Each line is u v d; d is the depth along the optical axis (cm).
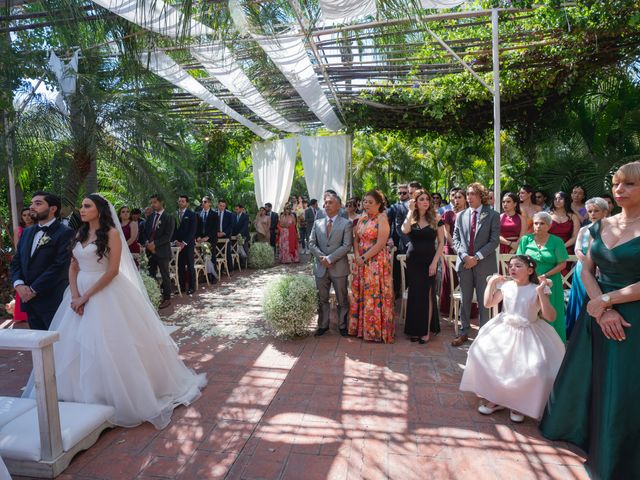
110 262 319
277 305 476
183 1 339
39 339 242
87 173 633
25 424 269
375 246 474
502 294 335
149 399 309
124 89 695
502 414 319
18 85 587
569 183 878
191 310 640
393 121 1023
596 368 247
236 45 519
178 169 760
